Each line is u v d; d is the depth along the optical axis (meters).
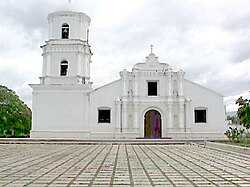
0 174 11.62
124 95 38.06
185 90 38.53
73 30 38.16
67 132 37.25
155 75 39.00
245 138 32.97
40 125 37.41
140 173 11.99
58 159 16.75
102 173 11.95
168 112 38.12
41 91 37.78
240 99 33.41
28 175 11.42
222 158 17.45
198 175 11.52
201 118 38.34
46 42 38.22
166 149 24.39
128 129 37.94
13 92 57.69
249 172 12.23
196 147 26.80
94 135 37.59
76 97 37.75
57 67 38.03
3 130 49.12
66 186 9.54
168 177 11.11
